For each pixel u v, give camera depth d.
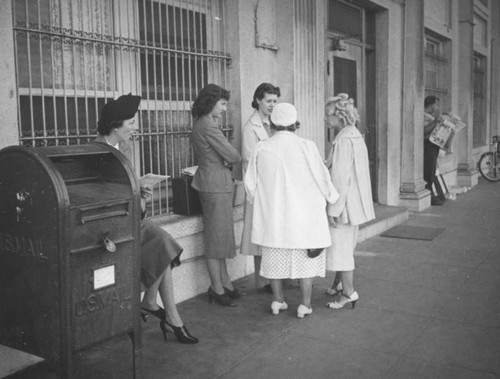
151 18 4.67
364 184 4.28
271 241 4.08
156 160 4.74
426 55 10.88
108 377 3.36
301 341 3.88
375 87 8.73
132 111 3.31
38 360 3.54
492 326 4.12
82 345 2.75
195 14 5.11
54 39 3.86
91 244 2.74
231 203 4.55
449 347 3.76
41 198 2.63
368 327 4.13
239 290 5.04
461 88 12.49
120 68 4.39
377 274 5.52
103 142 3.29
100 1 4.25
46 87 3.94
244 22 5.41
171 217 4.68
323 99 6.42
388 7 8.52
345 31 7.92
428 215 8.73
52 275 2.66
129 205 2.92
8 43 3.44
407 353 3.67
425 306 4.57
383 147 8.74
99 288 2.80
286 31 5.86
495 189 12.02
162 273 3.52
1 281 2.87
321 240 4.09
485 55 14.92
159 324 4.21
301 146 4.10
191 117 5.08
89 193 2.82
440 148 9.78
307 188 4.08
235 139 5.46
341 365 3.50
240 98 5.41
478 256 6.18
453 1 11.74
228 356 3.65
